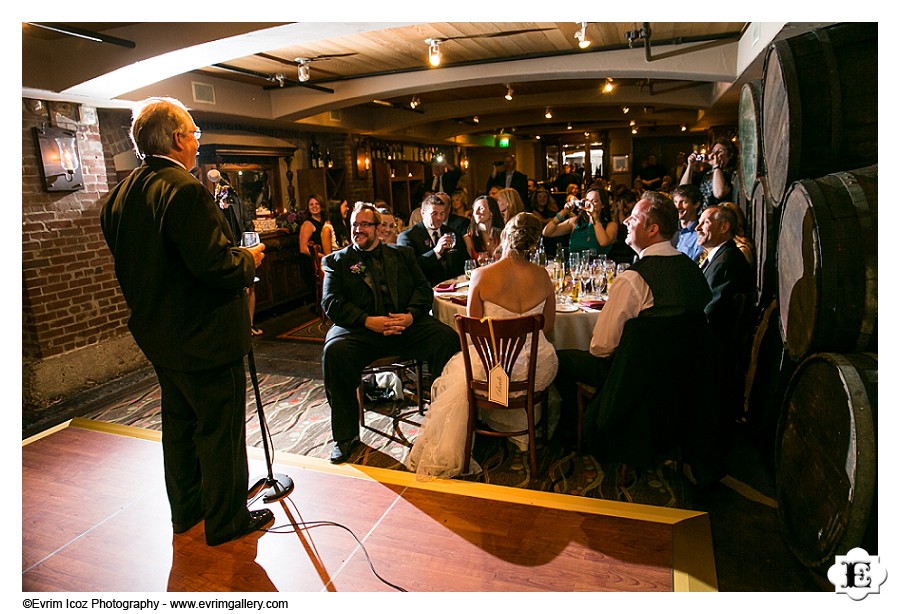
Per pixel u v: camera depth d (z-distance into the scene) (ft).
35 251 13.07
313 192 25.44
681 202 12.44
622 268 12.21
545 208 24.91
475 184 53.52
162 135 6.59
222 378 6.98
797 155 7.68
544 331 9.36
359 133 28.04
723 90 18.88
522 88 23.91
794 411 6.74
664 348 7.59
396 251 10.77
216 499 7.22
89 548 7.39
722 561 6.75
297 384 13.50
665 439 7.95
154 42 11.07
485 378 8.69
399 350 10.27
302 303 23.40
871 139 7.34
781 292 7.44
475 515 7.84
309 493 8.52
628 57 16.22
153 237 6.37
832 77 7.39
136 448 10.30
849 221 5.84
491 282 8.75
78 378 13.89
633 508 7.84
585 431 8.40
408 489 8.57
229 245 6.70
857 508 5.19
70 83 12.29
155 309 6.58
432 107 27.20
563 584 6.42
